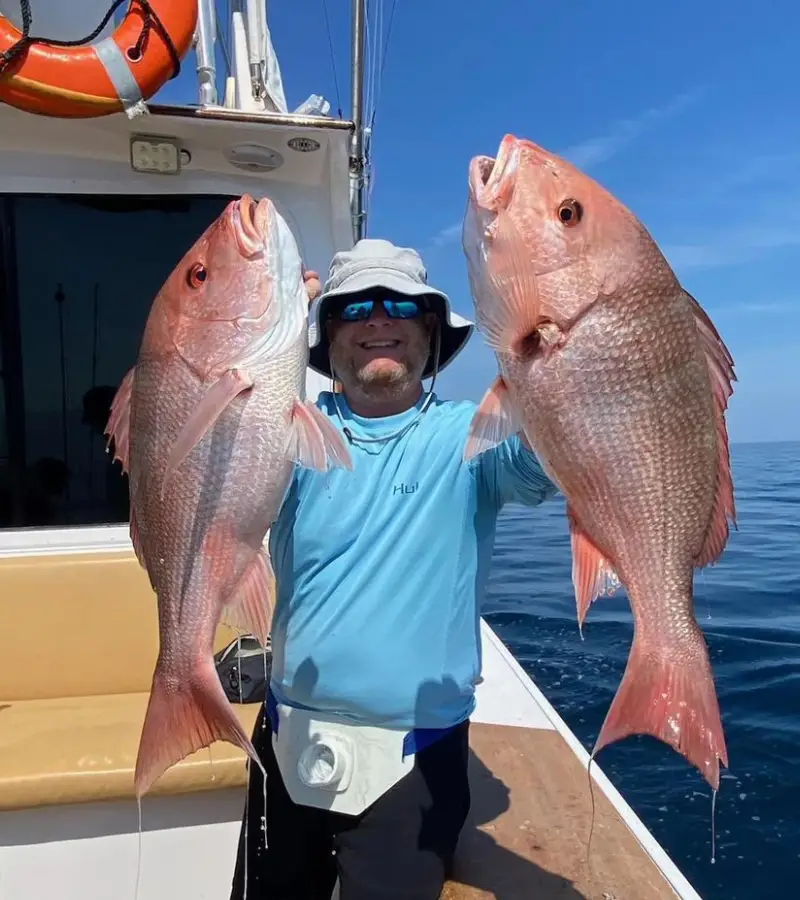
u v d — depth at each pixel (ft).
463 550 6.25
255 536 5.74
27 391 11.44
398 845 6.01
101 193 11.27
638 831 7.69
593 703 16.61
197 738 5.44
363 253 6.77
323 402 7.06
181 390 5.71
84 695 10.75
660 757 14.29
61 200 11.26
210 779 7.12
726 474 5.19
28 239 11.27
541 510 62.54
